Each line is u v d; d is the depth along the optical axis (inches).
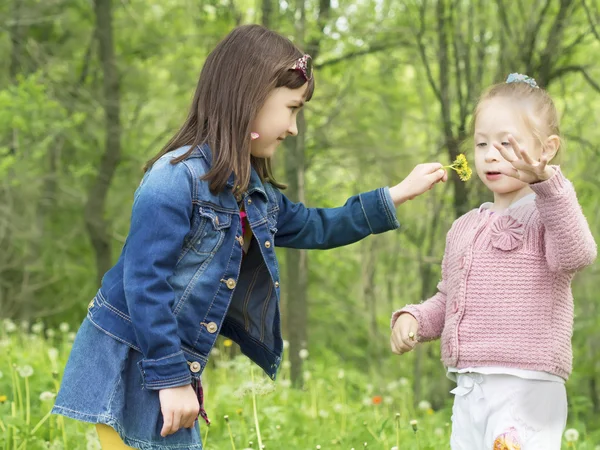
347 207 117.4
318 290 587.8
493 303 101.0
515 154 94.2
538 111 104.3
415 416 238.7
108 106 468.8
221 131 99.3
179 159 97.2
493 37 348.8
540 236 100.6
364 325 601.9
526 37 329.7
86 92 473.7
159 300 91.6
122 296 98.0
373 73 425.7
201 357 97.7
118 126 475.2
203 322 97.6
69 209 579.5
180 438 96.5
